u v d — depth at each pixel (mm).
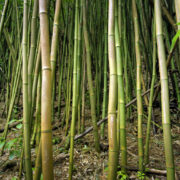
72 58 1778
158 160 1299
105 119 1585
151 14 1917
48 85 720
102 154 1413
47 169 695
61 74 2191
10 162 1320
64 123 2105
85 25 1391
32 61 1034
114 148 739
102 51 2115
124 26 1574
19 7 2014
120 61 935
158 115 2090
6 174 1242
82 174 1200
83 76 1746
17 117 2324
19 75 1601
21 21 2205
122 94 998
